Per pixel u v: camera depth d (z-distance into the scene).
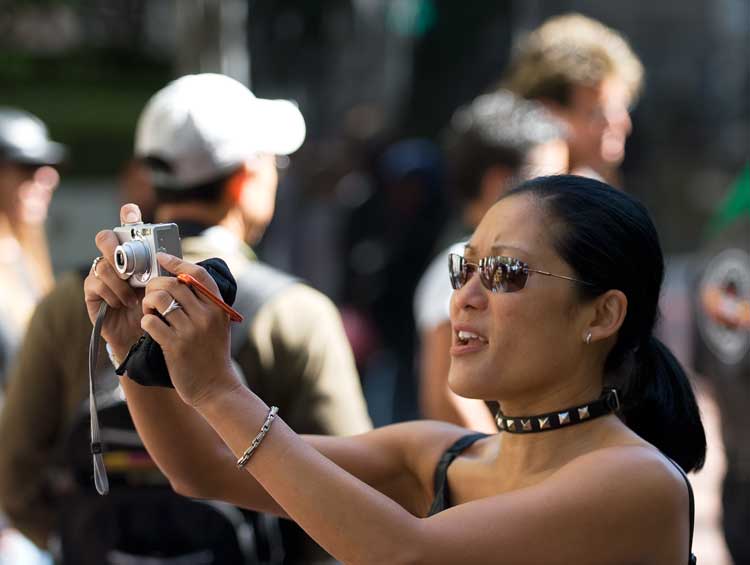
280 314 5.34
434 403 6.33
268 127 5.68
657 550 3.47
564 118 7.39
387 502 3.32
